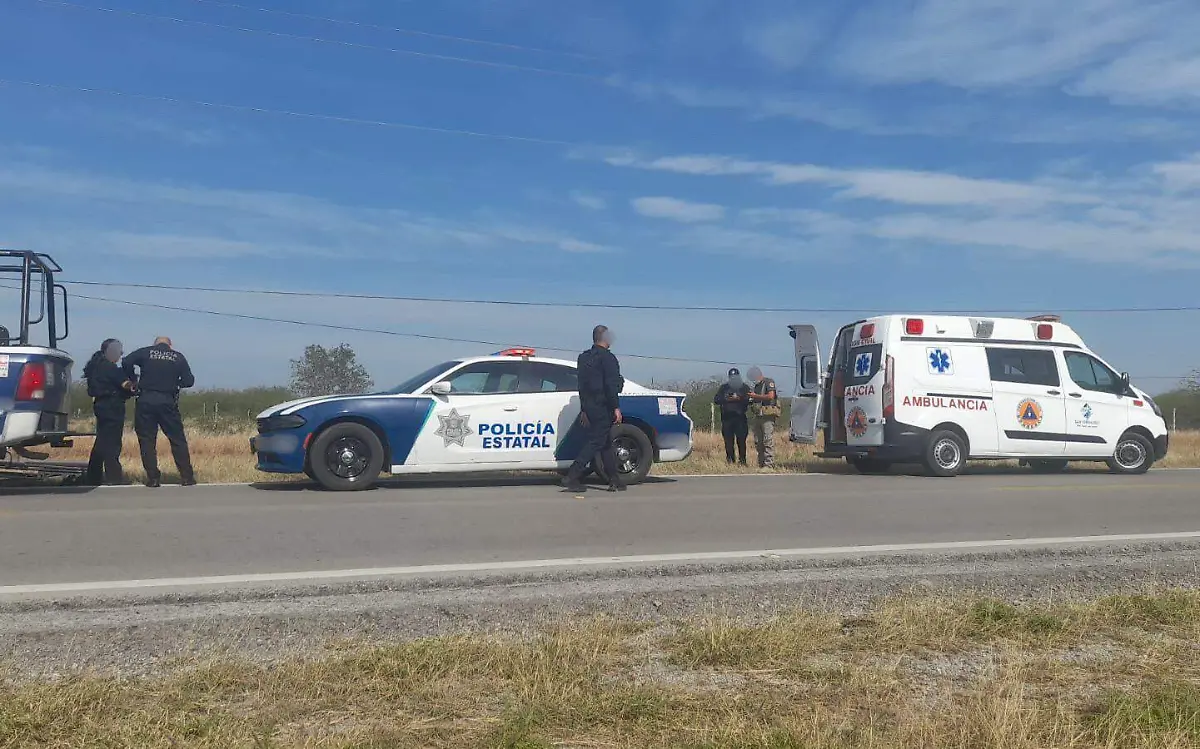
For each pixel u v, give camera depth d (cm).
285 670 486
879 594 682
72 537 856
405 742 400
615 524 977
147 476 1273
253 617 602
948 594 673
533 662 497
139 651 529
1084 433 1648
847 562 810
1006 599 673
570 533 925
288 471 1212
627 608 634
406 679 475
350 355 4334
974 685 483
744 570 779
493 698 455
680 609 636
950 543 902
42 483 1316
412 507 1051
